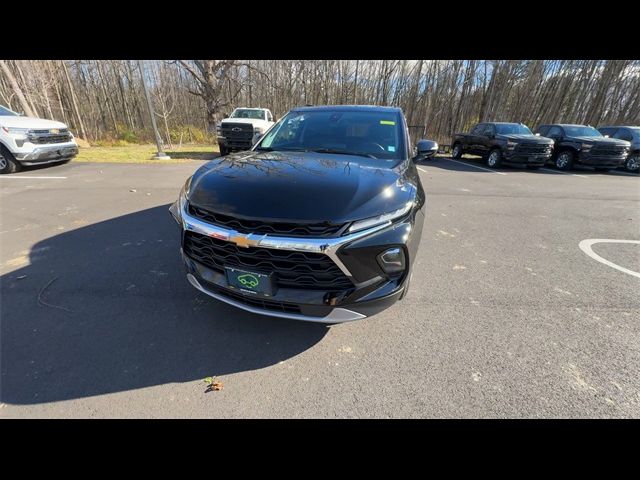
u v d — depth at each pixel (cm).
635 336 253
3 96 2009
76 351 220
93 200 580
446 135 2852
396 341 240
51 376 199
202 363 214
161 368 209
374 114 356
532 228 515
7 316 252
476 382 205
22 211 510
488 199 710
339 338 241
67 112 2736
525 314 278
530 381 207
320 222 183
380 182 220
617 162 1192
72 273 321
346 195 199
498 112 2547
